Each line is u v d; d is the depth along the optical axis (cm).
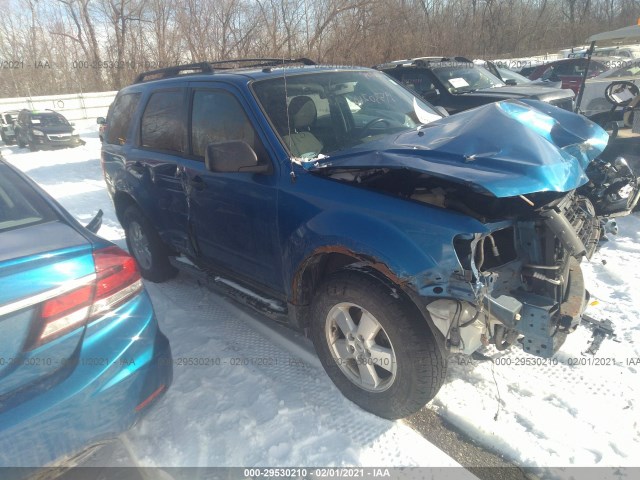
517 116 298
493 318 242
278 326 388
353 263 282
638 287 410
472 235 234
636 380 300
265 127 319
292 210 294
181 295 454
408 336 252
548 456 253
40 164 1490
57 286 200
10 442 191
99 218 296
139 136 448
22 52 3181
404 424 281
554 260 263
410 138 299
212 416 291
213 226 362
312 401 301
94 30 3017
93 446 216
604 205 382
